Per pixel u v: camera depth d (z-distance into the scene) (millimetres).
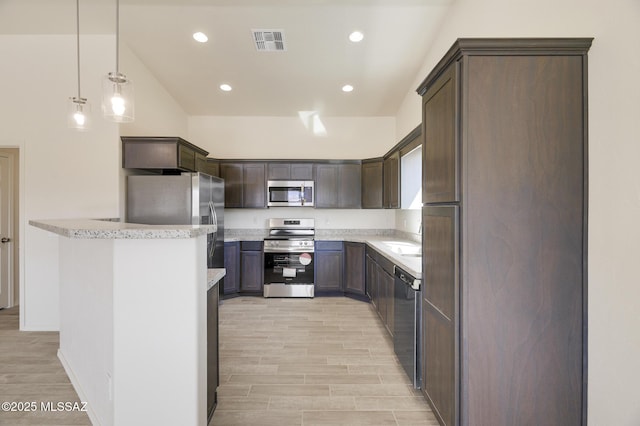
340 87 4172
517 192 1518
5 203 4059
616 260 1347
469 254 1527
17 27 3092
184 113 5000
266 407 2055
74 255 2191
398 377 2424
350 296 4680
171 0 2574
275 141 5246
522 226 1521
